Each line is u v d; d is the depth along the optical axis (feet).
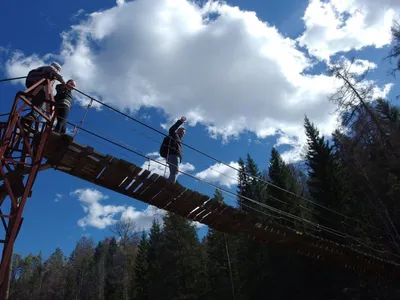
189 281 121.60
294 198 103.76
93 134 27.43
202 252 128.16
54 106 24.71
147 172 30.37
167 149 35.50
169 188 32.35
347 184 88.12
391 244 74.08
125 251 200.23
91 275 222.48
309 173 102.63
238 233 41.88
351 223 81.46
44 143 24.16
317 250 47.47
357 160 79.05
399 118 82.12
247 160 138.00
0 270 20.40
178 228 127.54
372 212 79.77
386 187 77.20
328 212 86.17
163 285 123.44
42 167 27.58
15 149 25.35
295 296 89.81
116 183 31.89
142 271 147.95
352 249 49.06
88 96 27.14
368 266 54.39
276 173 107.65
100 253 255.50
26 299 273.75
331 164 90.48
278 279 96.07
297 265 92.32
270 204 106.22
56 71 26.32
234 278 114.01
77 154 27.58
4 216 21.66
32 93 25.81
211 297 115.65
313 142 96.07
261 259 107.55
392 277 60.29
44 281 294.25
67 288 231.91
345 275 82.53
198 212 36.86
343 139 80.38
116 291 176.55
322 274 86.28
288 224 96.43
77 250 323.78
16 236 21.56
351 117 65.98
